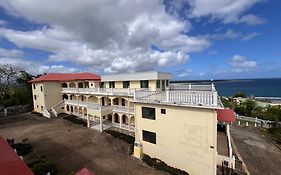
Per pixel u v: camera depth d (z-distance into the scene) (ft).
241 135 92.58
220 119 64.03
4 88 189.67
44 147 71.31
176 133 52.85
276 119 111.75
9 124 106.73
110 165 57.16
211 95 45.91
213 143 46.01
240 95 263.70
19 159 23.67
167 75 92.79
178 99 52.26
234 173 53.16
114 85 102.68
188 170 51.29
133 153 64.13
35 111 135.95
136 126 63.10
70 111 127.75
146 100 59.72
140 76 87.76
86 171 28.63
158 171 53.42
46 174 49.90
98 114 88.99
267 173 56.29
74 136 83.25
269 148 75.82
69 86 135.03
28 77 177.58
